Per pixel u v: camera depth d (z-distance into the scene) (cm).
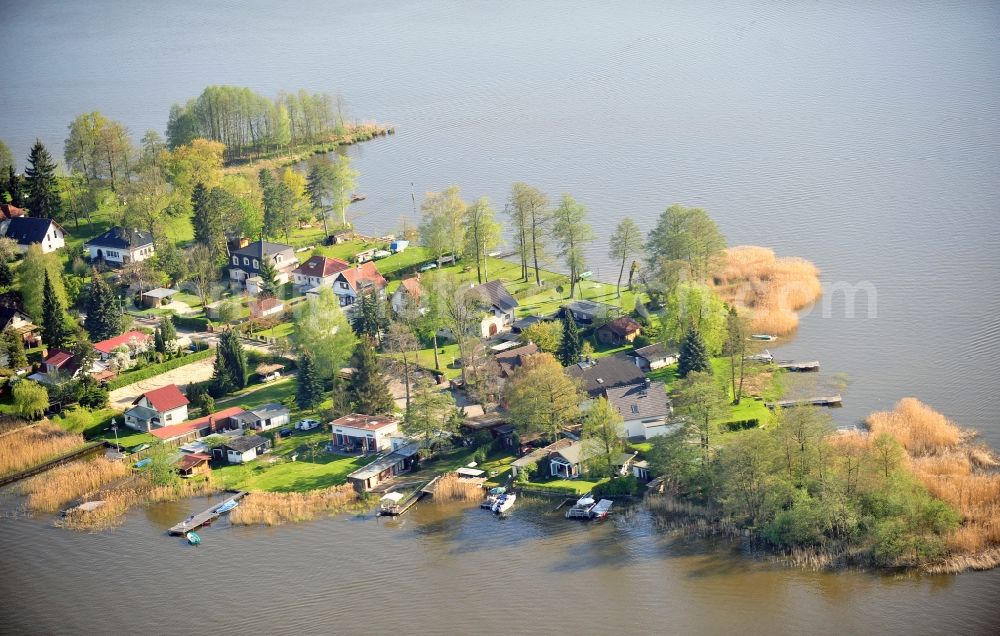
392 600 13100
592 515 14312
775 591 12612
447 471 15862
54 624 13175
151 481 16062
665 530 13938
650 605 12569
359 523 14800
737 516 13800
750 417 16062
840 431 15250
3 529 15312
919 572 12625
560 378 15938
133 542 14762
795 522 13150
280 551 14300
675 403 15538
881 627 11906
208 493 15838
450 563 13712
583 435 15575
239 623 12925
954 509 13225
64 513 15575
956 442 15088
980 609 12006
